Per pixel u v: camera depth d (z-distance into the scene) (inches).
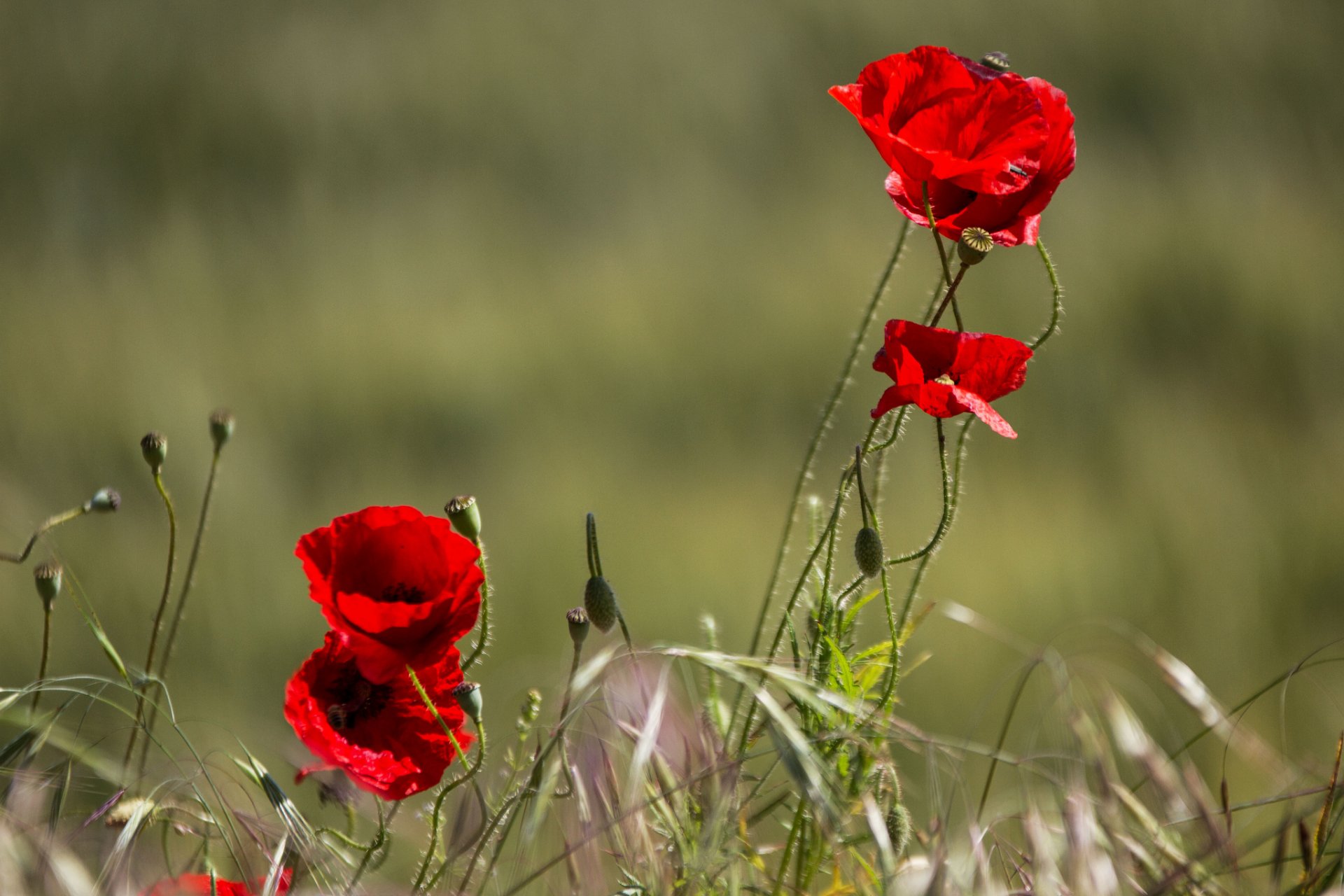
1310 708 246.8
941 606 149.6
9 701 142.3
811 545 145.8
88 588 302.8
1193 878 141.9
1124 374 437.7
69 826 142.6
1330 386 437.7
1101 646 147.6
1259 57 634.8
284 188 615.5
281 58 676.7
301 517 382.9
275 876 141.0
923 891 139.9
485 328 480.1
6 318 473.4
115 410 399.9
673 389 438.6
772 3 713.0
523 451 425.7
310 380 447.5
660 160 633.6
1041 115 143.1
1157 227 500.1
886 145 143.4
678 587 329.1
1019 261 481.4
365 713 142.2
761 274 510.9
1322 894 141.6
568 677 143.1
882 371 143.2
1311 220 520.1
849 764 142.6
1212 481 371.6
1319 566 339.9
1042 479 378.6
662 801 142.8
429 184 626.2
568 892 142.9
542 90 661.3
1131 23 663.8
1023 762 142.8
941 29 703.1
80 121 631.2
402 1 716.7
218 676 297.7
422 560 142.2
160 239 566.9
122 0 693.3
